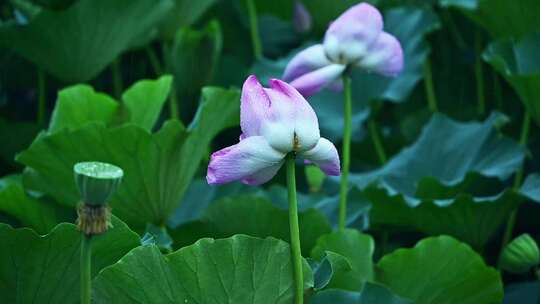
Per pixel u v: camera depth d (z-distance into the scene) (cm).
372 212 326
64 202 309
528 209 362
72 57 357
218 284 245
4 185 324
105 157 300
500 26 370
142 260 243
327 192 348
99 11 351
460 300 293
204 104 302
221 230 307
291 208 242
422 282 290
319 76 293
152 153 299
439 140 352
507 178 359
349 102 301
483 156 345
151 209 305
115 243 252
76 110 320
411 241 352
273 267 245
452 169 348
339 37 294
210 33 371
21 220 314
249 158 236
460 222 323
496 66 342
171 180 304
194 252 243
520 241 301
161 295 244
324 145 238
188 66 370
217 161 236
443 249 287
